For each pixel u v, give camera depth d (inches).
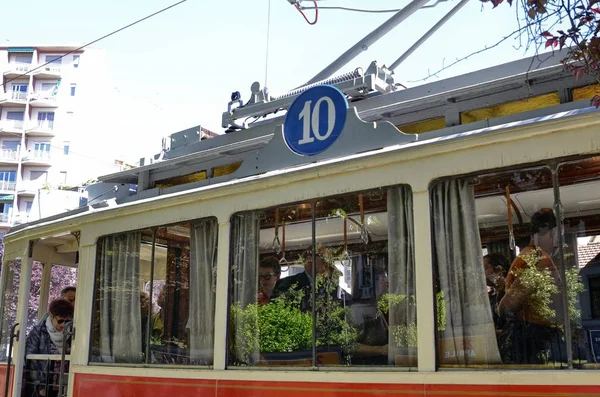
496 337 143.2
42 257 292.8
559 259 137.9
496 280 145.6
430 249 151.9
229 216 190.5
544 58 168.9
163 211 208.7
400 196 159.6
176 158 228.4
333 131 178.7
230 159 218.1
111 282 223.0
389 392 150.8
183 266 202.1
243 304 184.1
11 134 2127.2
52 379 248.2
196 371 188.4
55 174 2108.8
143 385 201.6
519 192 143.6
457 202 151.6
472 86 168.2
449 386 142.6
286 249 177.8
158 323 205.3
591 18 142.5
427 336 148.3
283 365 172.4
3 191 2084.2
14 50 2201.0
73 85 2185.0
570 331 134.4
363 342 159.6
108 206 236.5
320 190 171.5
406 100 188.9
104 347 219.6
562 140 137.6
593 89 155.8
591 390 126.2
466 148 149.3
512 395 134.3
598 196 137.8
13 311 263.1
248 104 233.8
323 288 169.0
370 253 162.6
